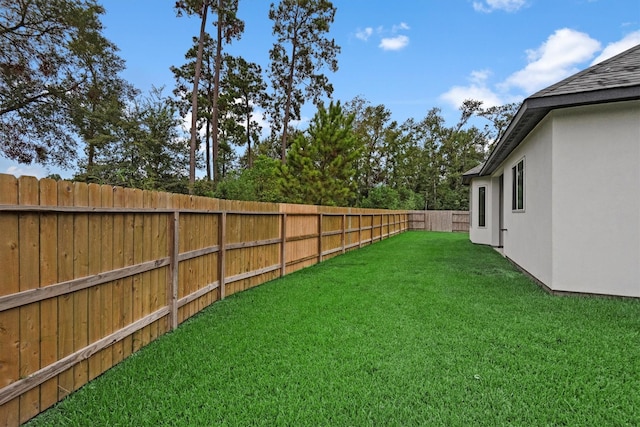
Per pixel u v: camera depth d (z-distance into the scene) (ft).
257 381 8.52
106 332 9.10
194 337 11.47
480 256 31.71
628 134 15.72
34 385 6.88
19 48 43.52
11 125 45.68
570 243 16.88
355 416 7.12
